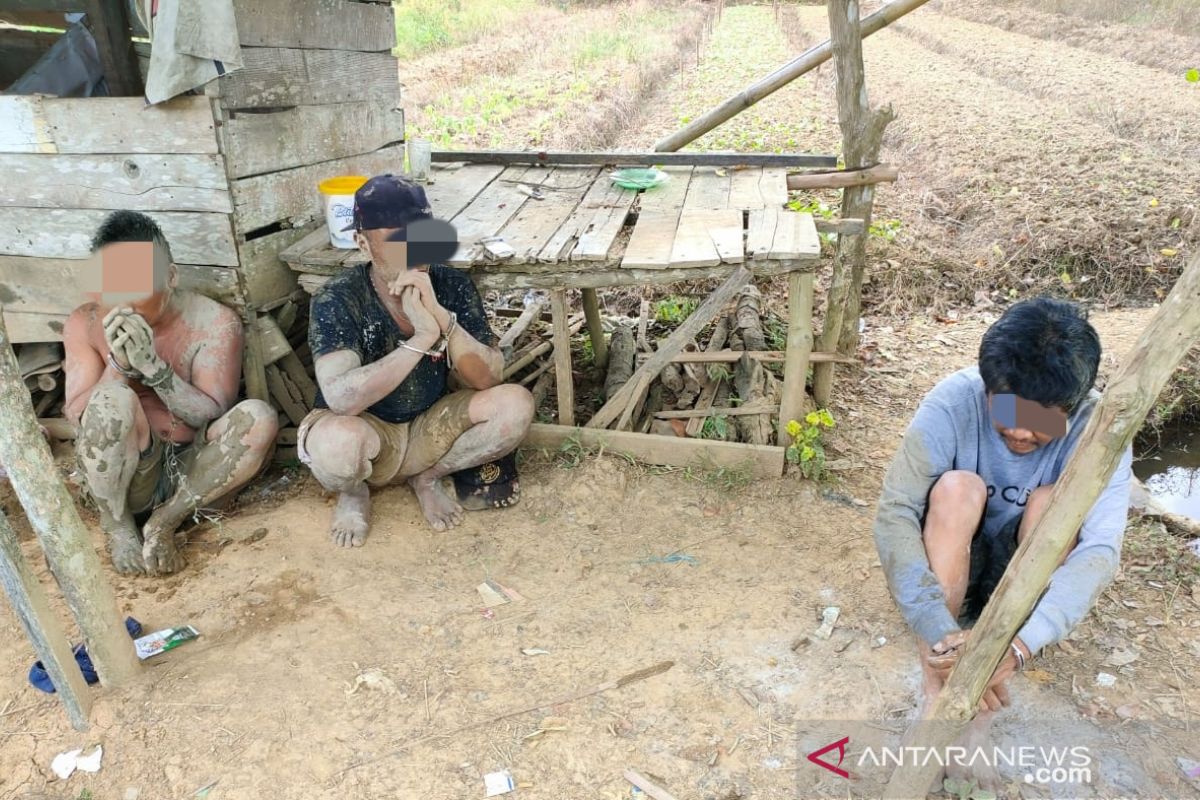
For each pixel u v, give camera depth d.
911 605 2.03
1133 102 9.95
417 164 4.37
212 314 3.21
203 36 2.88
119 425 2.79
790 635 2.68
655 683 2.49
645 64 14.34
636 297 5.51
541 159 4.76
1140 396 1.33
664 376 4.32
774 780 2.17
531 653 2.61
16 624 2.77
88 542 2.27
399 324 3.09
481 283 3.37
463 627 2.73
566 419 3.68
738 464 3.53
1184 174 6.96
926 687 2.09
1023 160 7.62
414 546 3.15
